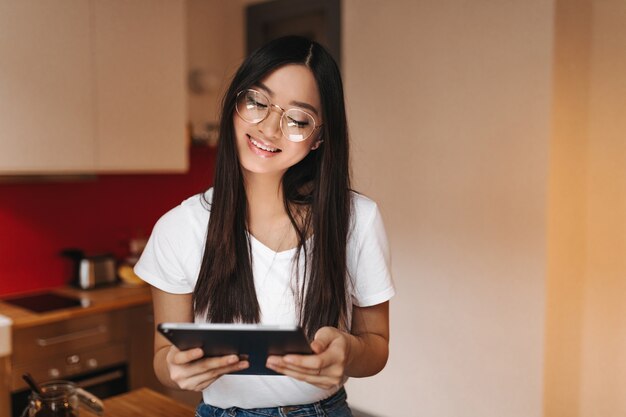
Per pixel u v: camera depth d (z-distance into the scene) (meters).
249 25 3.80
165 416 1.55
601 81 2.57
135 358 2.84
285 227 1.20
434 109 2.88
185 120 3.09
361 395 3.31
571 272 2.72
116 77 2.76
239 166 1.15
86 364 2.65
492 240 2.73
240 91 1.08
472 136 2.76
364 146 3.16
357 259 1.22
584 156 2.64
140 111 2.87
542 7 2.51
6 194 2.88
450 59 2.80
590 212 2.65
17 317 2.46
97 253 3.23
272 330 0.86
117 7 2.74
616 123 2.55
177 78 3.02
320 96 1.09
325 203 1.16
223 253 1.15
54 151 2.56
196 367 0.97
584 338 2.72
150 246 1.21
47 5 2.49
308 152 1.17
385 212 3.11
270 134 1.07
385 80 3.05
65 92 2.58
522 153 2.61
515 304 2.68
